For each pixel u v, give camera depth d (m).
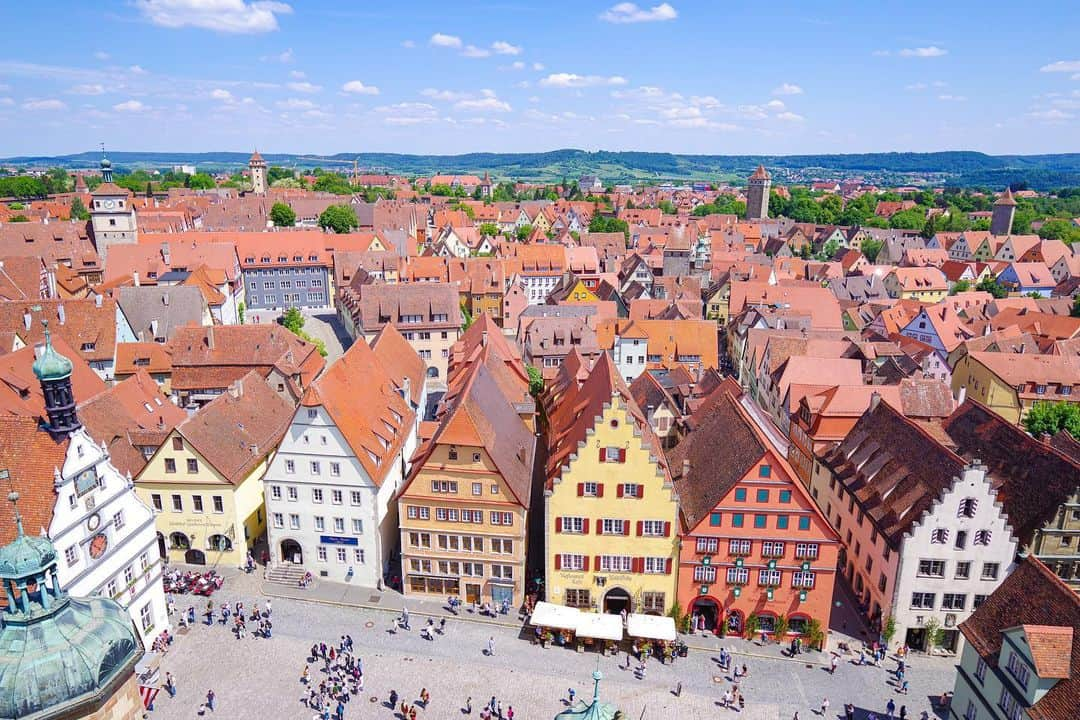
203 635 62.59
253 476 75.44
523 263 195.50
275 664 59.38
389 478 73.56
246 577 71.69
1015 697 44.16
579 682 58.62
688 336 127.69
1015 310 153.50
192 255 158.75
